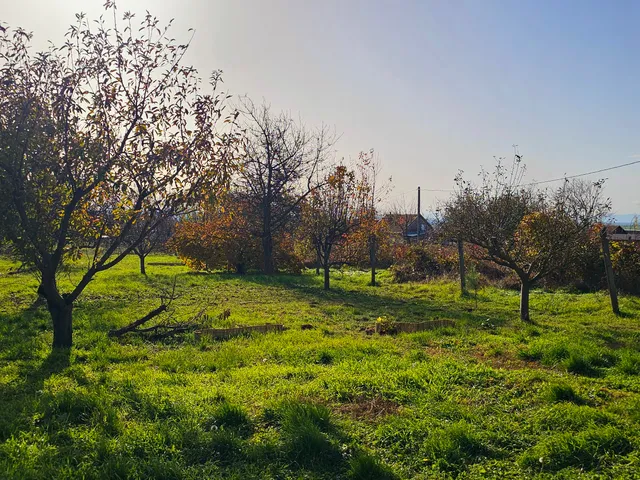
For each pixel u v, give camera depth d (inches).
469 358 319.6
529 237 482.6
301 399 229.9
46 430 195.5
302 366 298.8
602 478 157.6
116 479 160.6
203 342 375.9
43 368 298.2
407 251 965.2
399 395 235.6
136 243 364.2
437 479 163.5
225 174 360.8
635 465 164.6
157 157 335.0
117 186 333.1
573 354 287.6
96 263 362.9
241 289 762.2
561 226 458.0
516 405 220.2
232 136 361.7
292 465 173.2
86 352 337.7
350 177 789.9
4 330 403.9
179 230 1107.9
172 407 217.8
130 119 343.6
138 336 393.7
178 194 349.4
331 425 199.2
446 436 184.4
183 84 348.5
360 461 167.0
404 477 163.9
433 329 422.9
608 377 261.1
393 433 192.1
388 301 641.6
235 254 1112.2
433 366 281.4
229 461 175.6
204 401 229.6
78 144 323.3
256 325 435.2
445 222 553.3
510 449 182.2
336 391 242.7
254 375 276.5
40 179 308.8
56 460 172.1
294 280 925.2
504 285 755.4
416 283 844.6
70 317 356.5
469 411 213.2
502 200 482.6
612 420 196.2
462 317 479.5
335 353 330.0
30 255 319.0
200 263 1109.7
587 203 465.7
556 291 689.6
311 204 864.3
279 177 1119.6
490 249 470.0
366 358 319.6
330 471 169.5
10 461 168.6
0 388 257.3
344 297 682.8
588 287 673.0
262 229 1139.3
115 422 201.5
